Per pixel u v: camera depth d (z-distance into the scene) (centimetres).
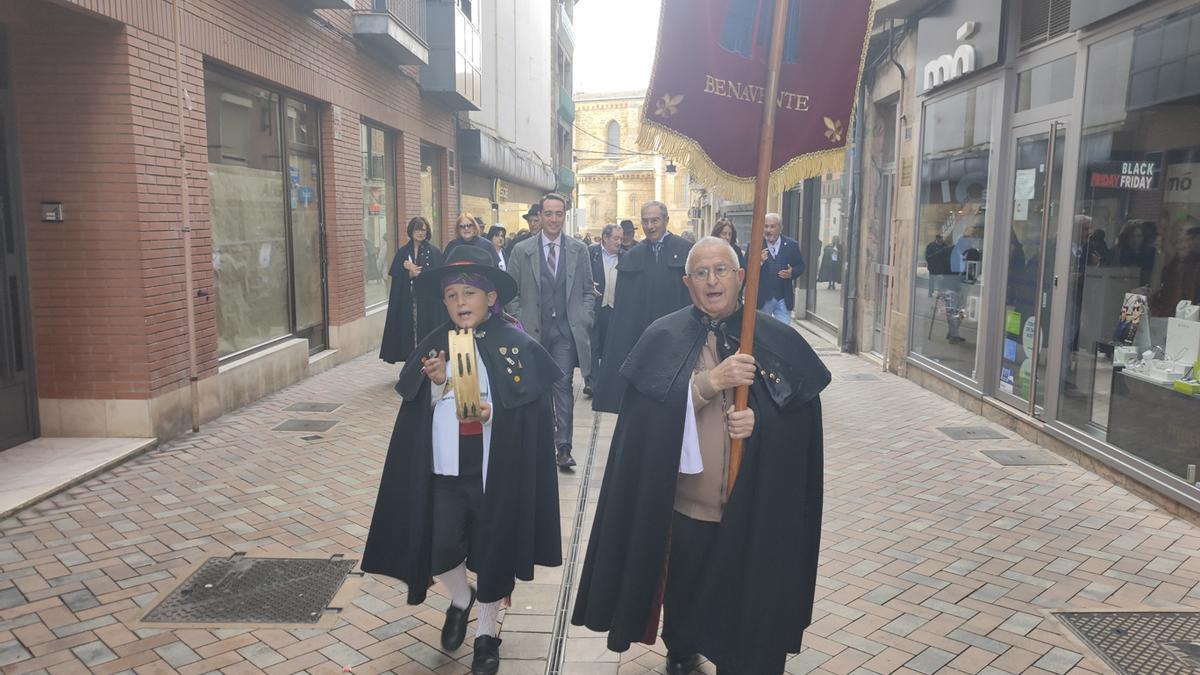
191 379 711
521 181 2617
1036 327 716
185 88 704
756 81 315
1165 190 546
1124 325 588
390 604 402
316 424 752
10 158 624
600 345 914
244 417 776
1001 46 763
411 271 873
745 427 275
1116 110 600
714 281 284
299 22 956
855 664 347
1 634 366
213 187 803
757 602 278
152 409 656
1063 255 659
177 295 691
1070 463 643
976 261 834
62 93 624
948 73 870
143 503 534
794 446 282
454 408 338
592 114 6525
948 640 367
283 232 969
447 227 1711
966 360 858
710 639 289
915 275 998
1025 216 744
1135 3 561
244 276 871
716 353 291
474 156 1822
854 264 1238
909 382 998
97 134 627
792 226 1853
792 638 286
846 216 1272
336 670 341
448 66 1448
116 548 462
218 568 438
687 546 296
